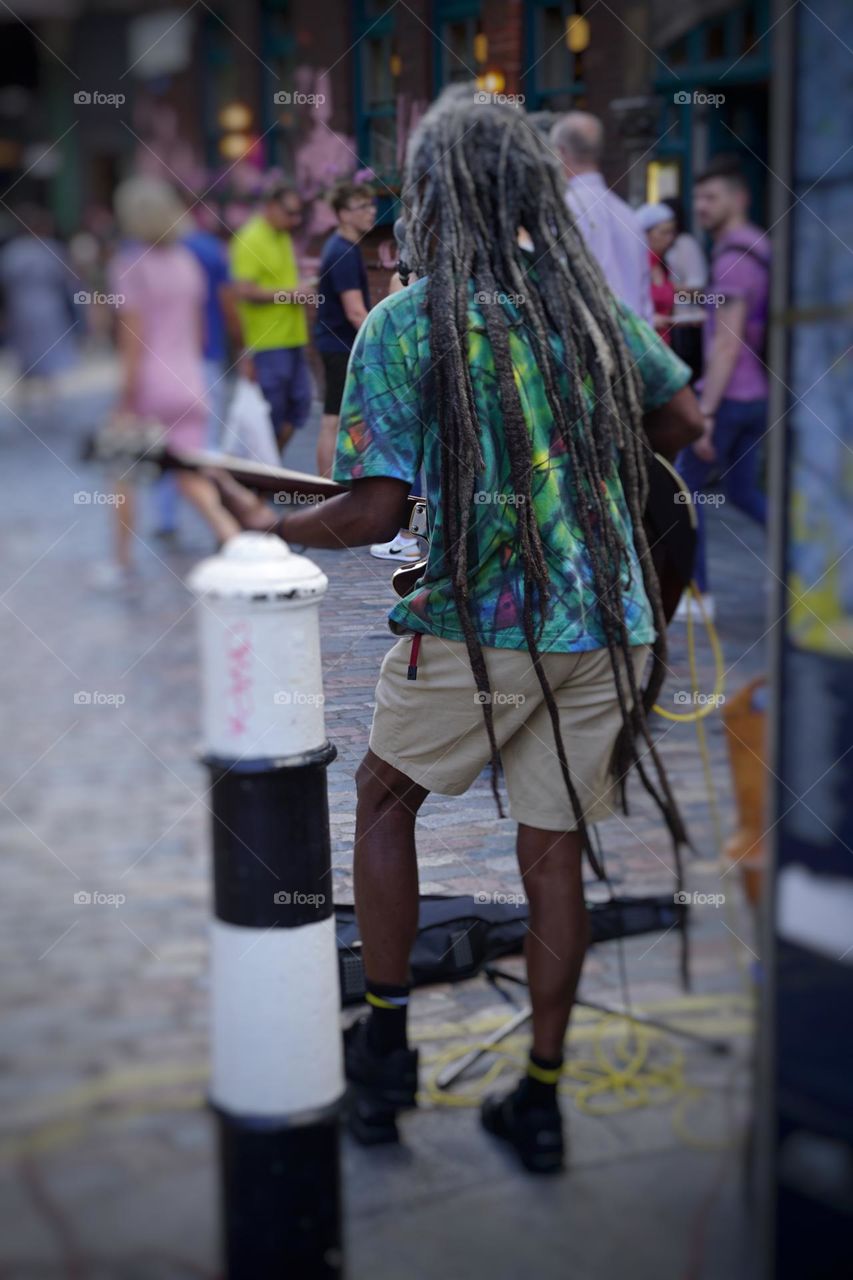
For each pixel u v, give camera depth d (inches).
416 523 175.9
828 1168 158.4
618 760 185.5
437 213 169.5
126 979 178.5
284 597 152.4
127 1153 169.9
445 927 222.4
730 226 240.4
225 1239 163.2
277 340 159.0
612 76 221.0
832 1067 158.6
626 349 177.5
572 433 170.7
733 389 243.4
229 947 162.4
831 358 150.9
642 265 227.1
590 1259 167.6
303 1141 164.1
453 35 194.1
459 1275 165.5
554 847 185.6
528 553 168.7
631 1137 189.8
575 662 176.4
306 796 160.6
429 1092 202.5
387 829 185.5
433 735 178.4
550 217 173.8
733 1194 176.6
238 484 156.2
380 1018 192.7
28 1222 160.4
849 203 147.5
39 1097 175.5
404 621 174.1
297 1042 163.8
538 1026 187.5
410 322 165.6
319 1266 165.2
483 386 166.1
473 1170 186.1
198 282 143.5
